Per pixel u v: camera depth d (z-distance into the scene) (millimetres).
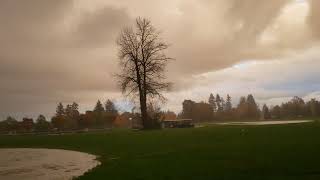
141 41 61125
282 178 14109
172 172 17125
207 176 15477
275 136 30688
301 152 20000
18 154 34094
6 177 20656
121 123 135000
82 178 18016
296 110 178875
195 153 23844
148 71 60938
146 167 19484
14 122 131000
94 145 38375
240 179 14461
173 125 79062
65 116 136250
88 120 134500
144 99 60625
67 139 48688
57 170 22609
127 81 61000
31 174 21375
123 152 30125
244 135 34375
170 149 28422
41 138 54594
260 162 17828
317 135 28797
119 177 17188
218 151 23703
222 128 47438
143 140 38250
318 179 13648
